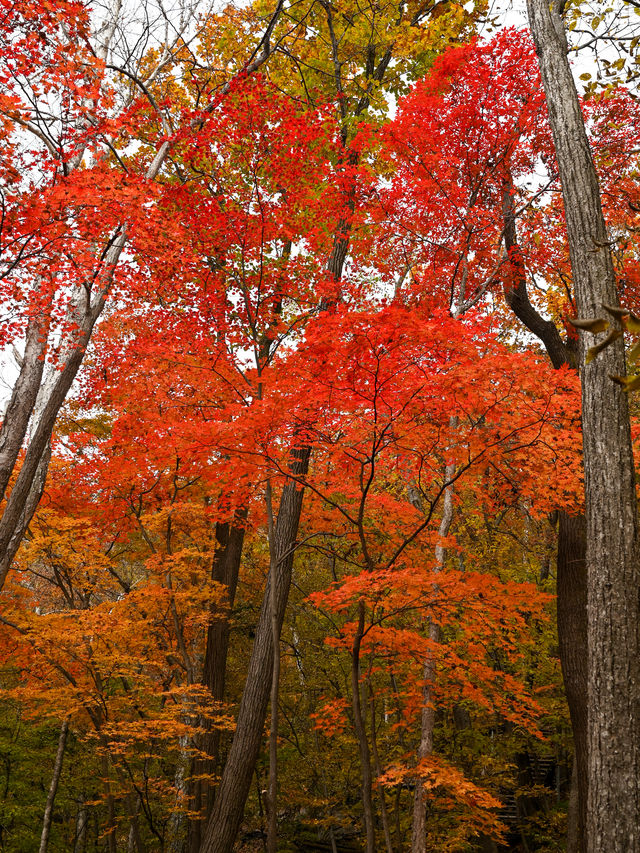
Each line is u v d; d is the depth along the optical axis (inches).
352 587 225.3
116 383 339.6
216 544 460.1
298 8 501.4
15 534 278.1
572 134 213.8
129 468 333.7
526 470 283.1
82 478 405.7
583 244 201.3
